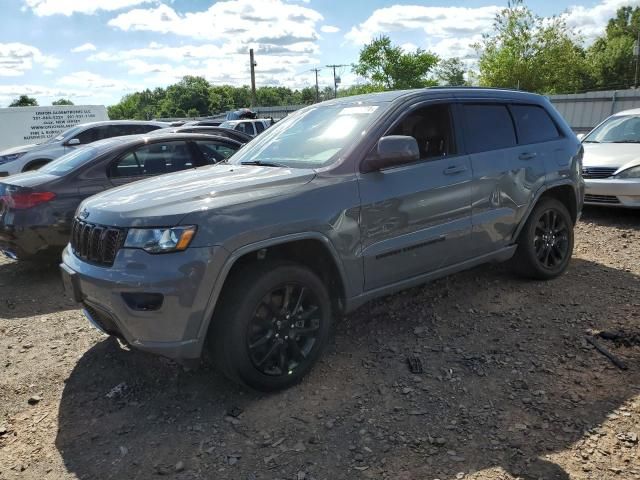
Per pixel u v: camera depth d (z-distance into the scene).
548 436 2.87
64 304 5.27
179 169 6.68
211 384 3.54
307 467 2.72
